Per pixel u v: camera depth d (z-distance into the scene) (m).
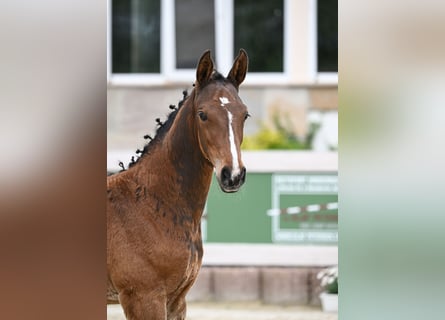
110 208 8.16
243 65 8.29
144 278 8.05
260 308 15.41
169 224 8.17
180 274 8.19
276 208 16.08
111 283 8.16
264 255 16.06
